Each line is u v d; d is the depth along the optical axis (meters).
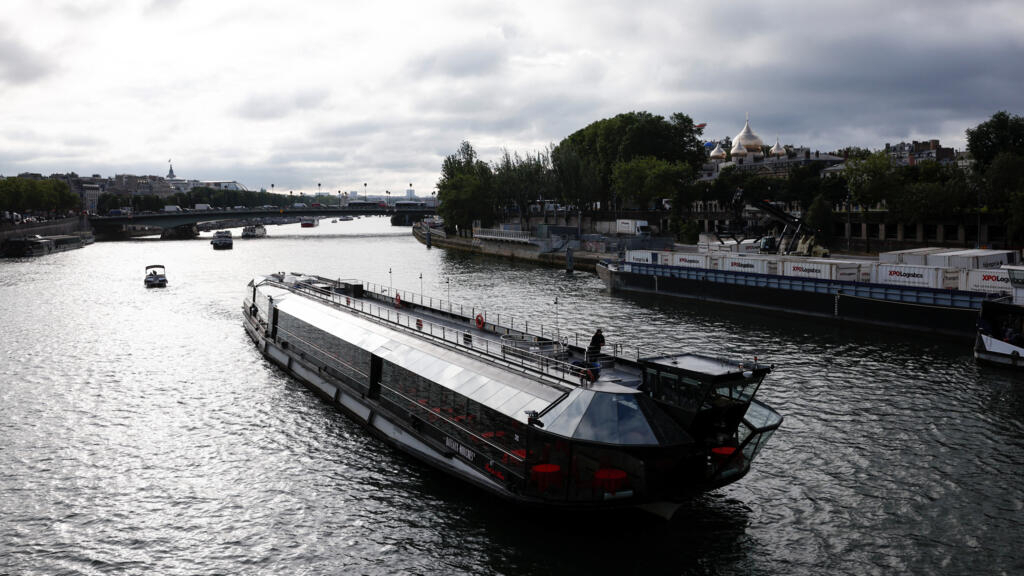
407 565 28.36
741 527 30.80
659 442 27.91
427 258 169.25
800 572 27.44
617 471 27.91
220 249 198.50
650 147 181.38
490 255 178.00
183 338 73.00
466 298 99.81
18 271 140.12
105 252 188.75
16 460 40.22
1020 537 29.94
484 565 28.05
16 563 29.38
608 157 190.25
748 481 35.50
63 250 194.38
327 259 166.00
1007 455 38.66
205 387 54.09
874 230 131.25
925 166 125.12
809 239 112.56
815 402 48.03
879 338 71.12
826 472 36.56
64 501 35.03
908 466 37.28
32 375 58.53
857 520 31.52
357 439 42.19
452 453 35.09
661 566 27.67
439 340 42.56
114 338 73.31
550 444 28.75
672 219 161.50
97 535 31.67
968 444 40.28
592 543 29.31
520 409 30.83
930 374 55.56
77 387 54.75
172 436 43.53
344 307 56.34
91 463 39.66
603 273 114.25
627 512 30.53
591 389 29.77
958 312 69.19
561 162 177.62
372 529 31.20
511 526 30.77
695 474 29.05
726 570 27.48
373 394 44.06
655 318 84.12
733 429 29.48
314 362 53.84
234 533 31.50
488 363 36.38
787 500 33.41
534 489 29.55
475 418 33.62
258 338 67.62
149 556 29.88
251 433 43.62
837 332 75.00
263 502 34.25
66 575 28.50
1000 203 108.12
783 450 39.44
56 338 73.56
